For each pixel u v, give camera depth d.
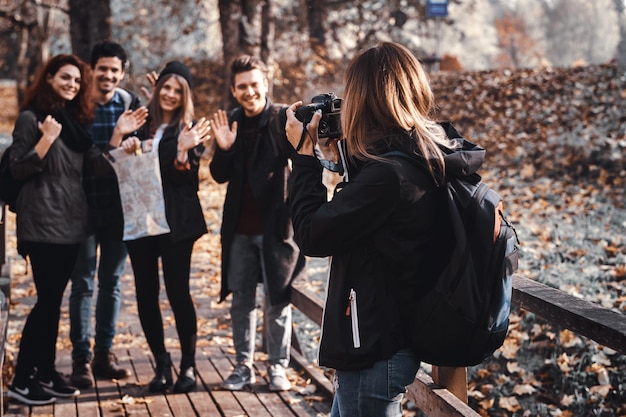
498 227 2.62
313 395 5.14
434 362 2.67
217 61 22.58
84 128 4.89
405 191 2.58
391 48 2.73
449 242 2.64
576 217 9.09
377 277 2.65
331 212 2.61
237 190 5.04
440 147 2.68
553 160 12.03
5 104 39.28
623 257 7.04
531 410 5.02
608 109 12.47
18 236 4.78
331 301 2.72
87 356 5.34
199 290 8.29
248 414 4.82
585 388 4.98
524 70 14.73
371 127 2.70
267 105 4.94
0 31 27.47
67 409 4.93
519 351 5.61
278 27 23.44
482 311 2.57
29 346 4.94
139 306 5.14
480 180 2.73
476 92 14.55
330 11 24.47
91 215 5.21
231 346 6.30
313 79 21.89
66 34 28.52
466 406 3.53
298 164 2.83
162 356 5.22
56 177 4.77
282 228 4.99
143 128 5.13
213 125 4.95
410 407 5.35
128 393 5.20
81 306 5.30
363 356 2.63
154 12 25.17
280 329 5.19
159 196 4.89
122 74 5.33
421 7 24.00
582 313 2.94
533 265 6.97
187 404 4.99
